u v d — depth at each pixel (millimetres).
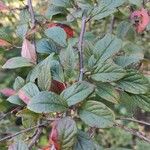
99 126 294
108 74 323
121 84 339
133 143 1194
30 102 297
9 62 374
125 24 542
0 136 535
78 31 599
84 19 380
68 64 339
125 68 380
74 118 310
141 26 448
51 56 340
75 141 297
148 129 1121
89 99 333
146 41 816
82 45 366
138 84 337
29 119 348
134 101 356
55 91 354
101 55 346
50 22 459
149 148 1043
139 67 422
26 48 379
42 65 350
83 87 304
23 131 345
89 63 338
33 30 399
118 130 1183
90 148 302
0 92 407
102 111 298
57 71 354
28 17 467
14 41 417
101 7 390
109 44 352
